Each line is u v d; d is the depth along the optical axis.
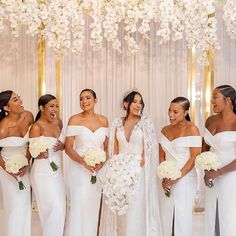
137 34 6.55
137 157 4.73
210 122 5.03
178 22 5.75
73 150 5.04
